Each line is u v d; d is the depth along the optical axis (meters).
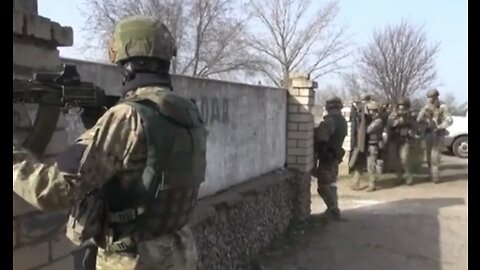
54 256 2.09
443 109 12.39
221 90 5.41
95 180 1.82
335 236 7.48
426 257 6.58
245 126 6.32
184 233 2.19
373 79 27.38
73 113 1.90
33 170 1.66
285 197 7.67
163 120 1.96
